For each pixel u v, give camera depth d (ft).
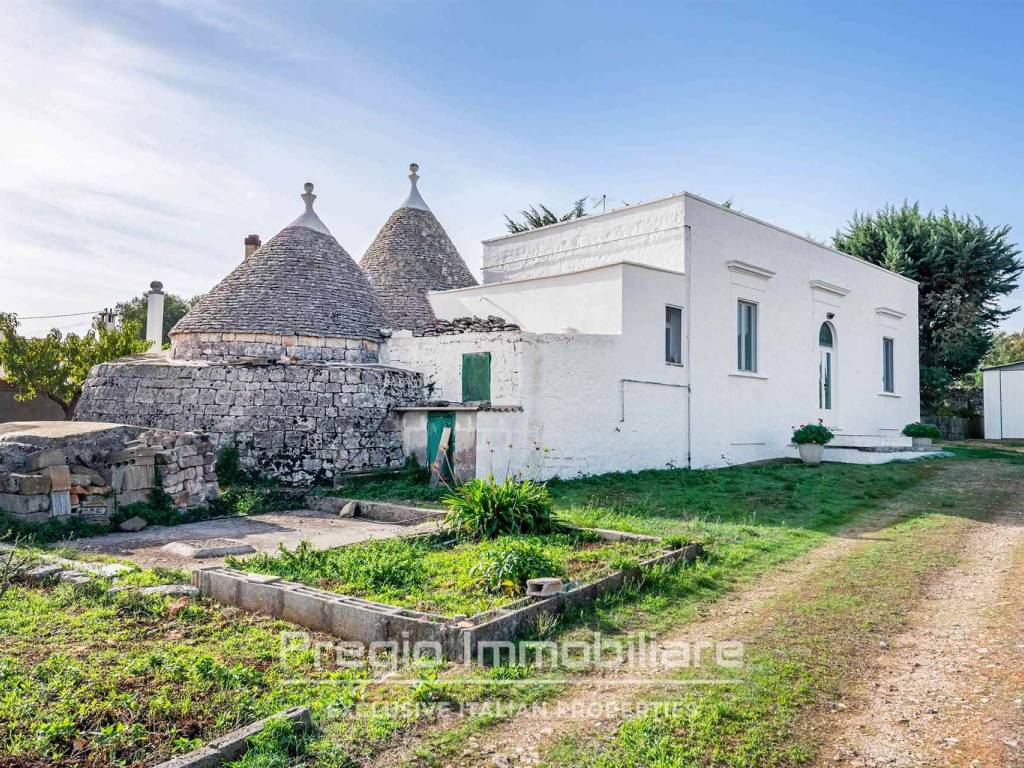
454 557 27.89
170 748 12.44
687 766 12.57
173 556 29.55
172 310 160.04
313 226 66.08
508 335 50.55
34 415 80.84
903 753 13.20
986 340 108.17
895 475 54.49
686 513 38.88
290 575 23.71
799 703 15.24
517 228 129.39
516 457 48.65
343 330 59.06
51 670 15.56
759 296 67.00
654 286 56.59
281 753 12.30
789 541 31.94
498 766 12.53
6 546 28.40
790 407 70.38
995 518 37.99
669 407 57.57
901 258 106.11
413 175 80.48
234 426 50.16
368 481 50.24
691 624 20.49
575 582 22.38
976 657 17.90
